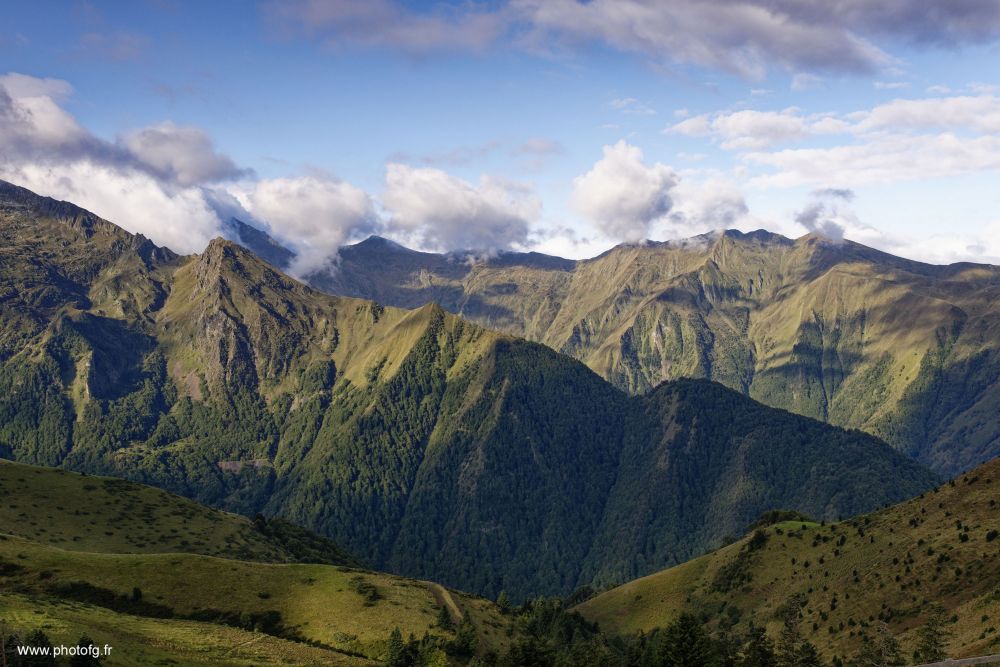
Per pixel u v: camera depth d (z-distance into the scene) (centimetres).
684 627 15275
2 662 11306
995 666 10856
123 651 13275
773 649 16188
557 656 16838
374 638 17312
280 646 16050
